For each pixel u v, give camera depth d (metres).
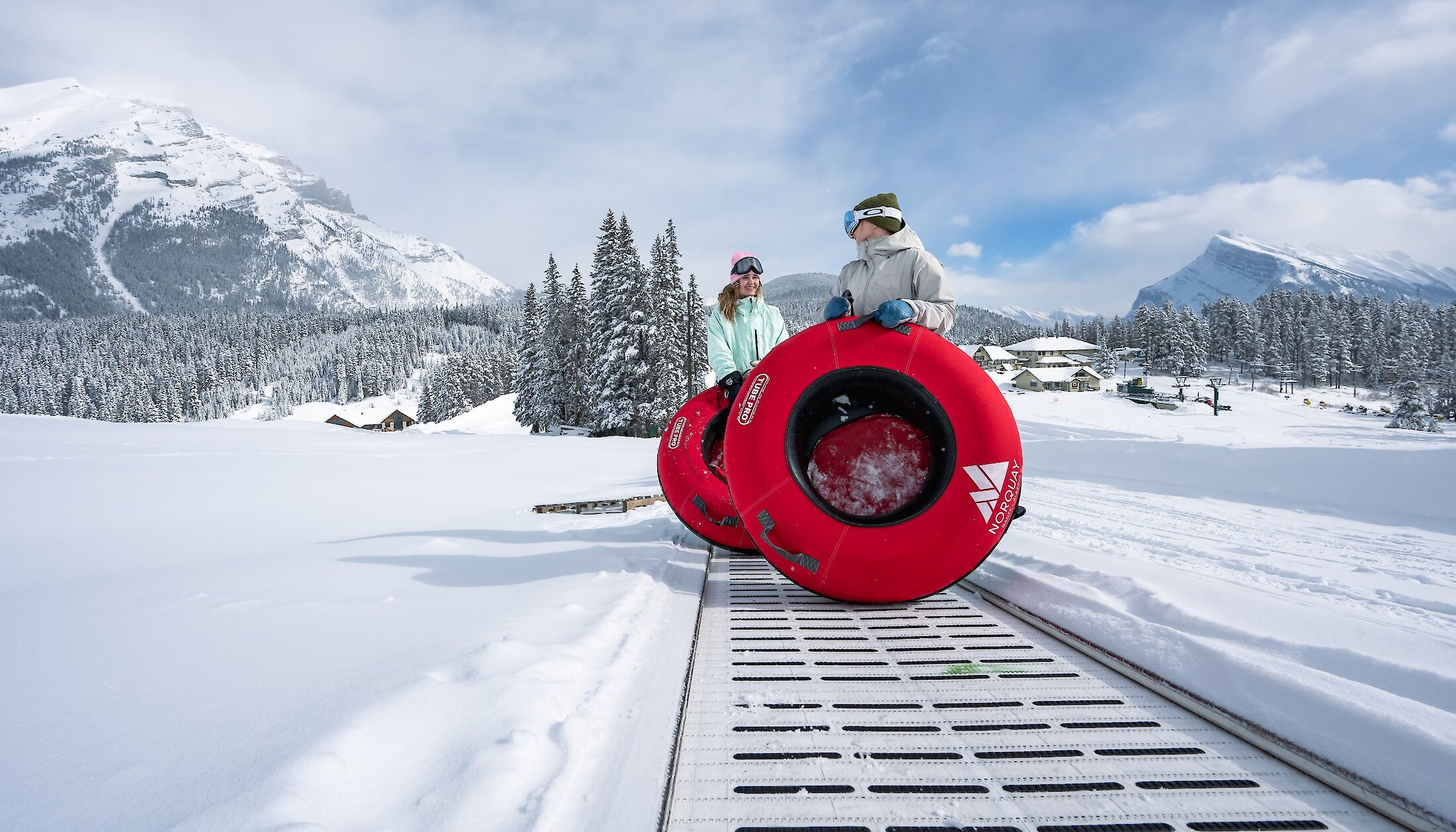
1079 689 1.83
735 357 4.09
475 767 1.25
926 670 1.98
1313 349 98.50
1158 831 1.24
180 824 1.03
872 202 3.05
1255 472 6.76
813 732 1.60
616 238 35.47
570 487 8.10
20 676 1.73
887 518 2.53
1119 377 107.25
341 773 1.20
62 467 8.08
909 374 2.57
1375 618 2.65
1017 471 2.49
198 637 2.08
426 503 6.43
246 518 5.36
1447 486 5.18
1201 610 2.14
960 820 1.27
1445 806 1.19
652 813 1.21
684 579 3.02
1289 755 1.44
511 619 2.23
